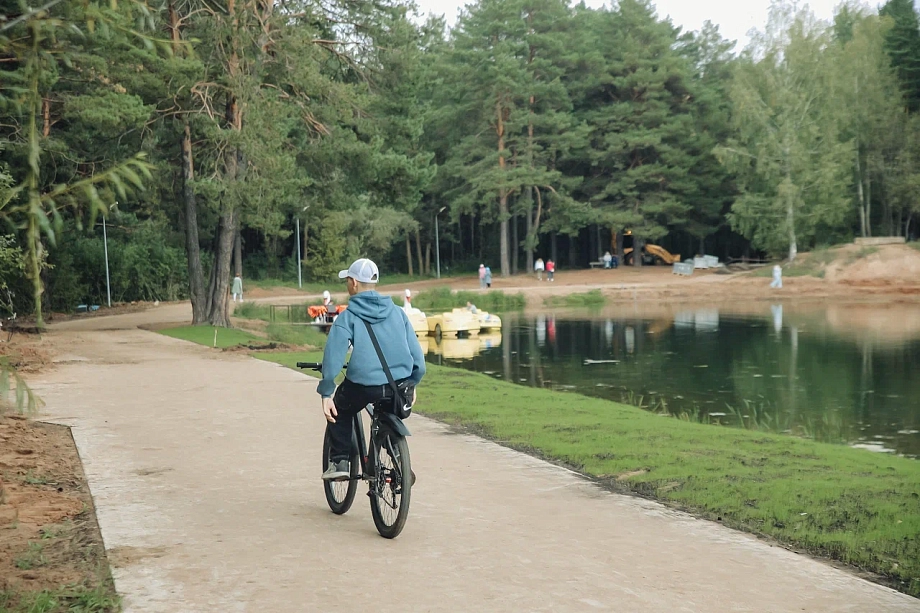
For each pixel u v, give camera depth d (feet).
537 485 26.84
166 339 94.94
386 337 21.49
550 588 17.31
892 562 18.95
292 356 74.59
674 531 21.66
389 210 283.18
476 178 258.16
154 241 209.97
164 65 96.48
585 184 292.20
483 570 18.47
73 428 37.24
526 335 123.24
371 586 17.44
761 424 51.83
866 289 205.87
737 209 246.47
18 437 34.50
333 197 127.03
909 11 282.97
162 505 24.35
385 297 21.99
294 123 129.18
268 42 108.88
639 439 35.70
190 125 114.11
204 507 24.16
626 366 84.07
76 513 23.52
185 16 104.17
